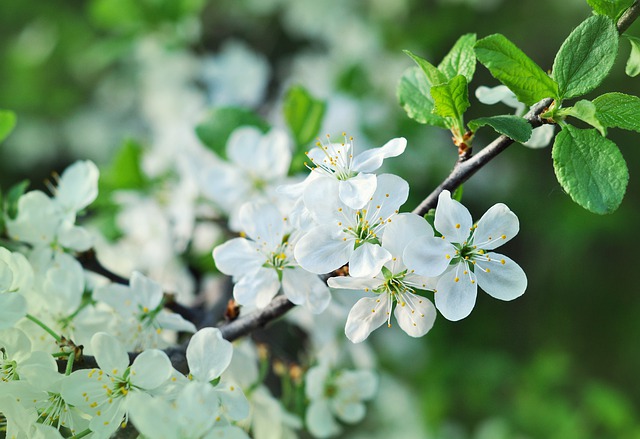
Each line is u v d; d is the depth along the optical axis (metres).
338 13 0.54
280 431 0.28
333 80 0.46
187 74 0.47
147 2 0.42
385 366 0.44
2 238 0.27
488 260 0.22
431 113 0.24
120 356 0.22
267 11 0.55
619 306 0.51
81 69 0.59
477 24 0.54
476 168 0.22
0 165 0.60
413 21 0.53
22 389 0.22
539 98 0.22
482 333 0.48
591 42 0.22
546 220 0.51
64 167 0.61
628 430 0.41
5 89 0.59
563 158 0.22
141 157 0.36
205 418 0.21
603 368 0.51
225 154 0.32
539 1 0.55
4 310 0.23
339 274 0.23
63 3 0.59
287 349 0.33
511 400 0.44
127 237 0.35
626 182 0.21
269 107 0.47
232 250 0.23
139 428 0.21
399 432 0.44
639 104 0.22
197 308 0.30
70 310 0.25
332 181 0.22
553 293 0.52
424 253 0.21
